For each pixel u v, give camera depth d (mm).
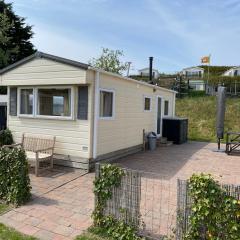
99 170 4285
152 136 11828
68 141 8016
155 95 12773
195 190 3494
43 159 7336
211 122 18203
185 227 3643
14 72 8500
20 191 5184
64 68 7598
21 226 4398
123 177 4102
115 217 4191
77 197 5645
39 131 8500
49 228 4348
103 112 8414
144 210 5074
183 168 8586
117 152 9414
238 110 19688
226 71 58219
